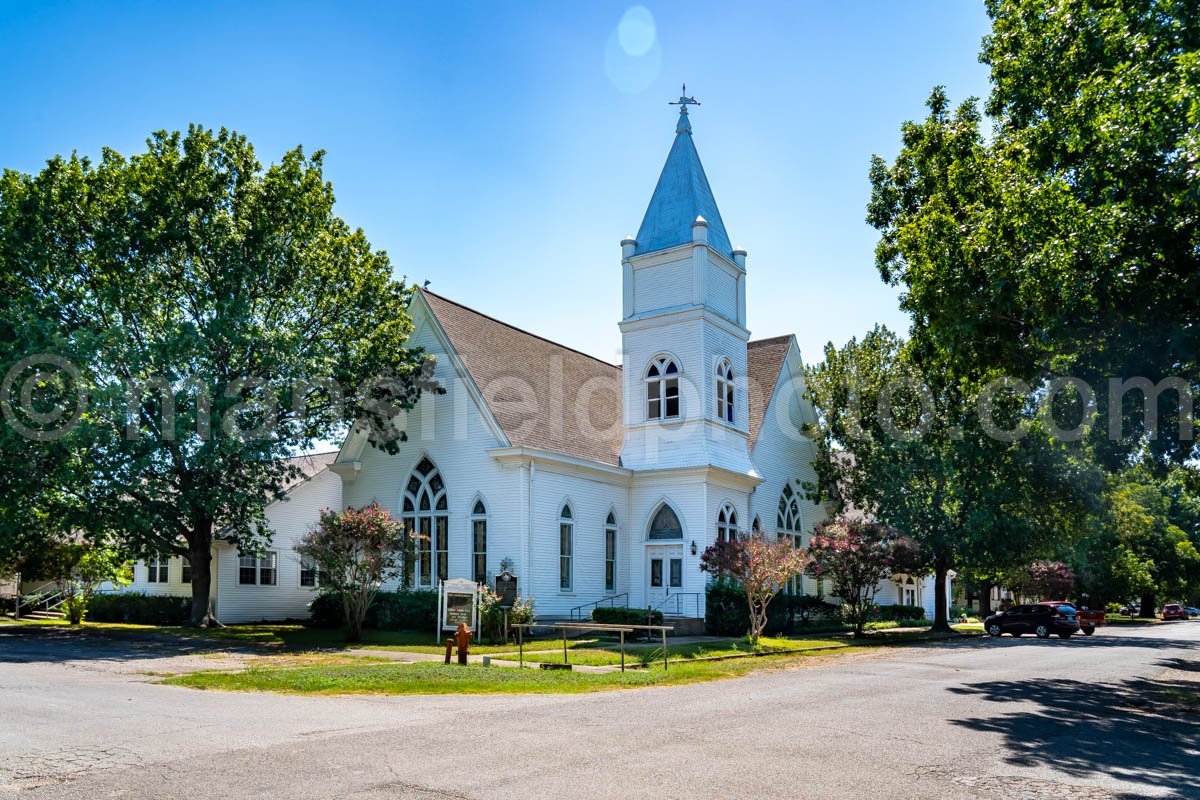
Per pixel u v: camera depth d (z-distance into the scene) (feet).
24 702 43.70
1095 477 115.14
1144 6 51.85
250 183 94.12
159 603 114.42
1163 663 79.97
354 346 98.02
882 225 84.89
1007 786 29.66
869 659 79.41
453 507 102.06
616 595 109.40
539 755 32.86
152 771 29.55
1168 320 51.11
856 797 27.55
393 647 78.13
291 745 34.19
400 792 27.25
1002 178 61.31
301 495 122.42
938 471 120.88
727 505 112.57
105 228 88.69
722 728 39.40
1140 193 48.67
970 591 232.94
